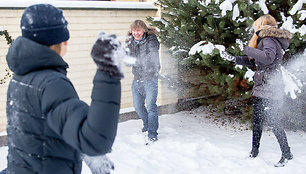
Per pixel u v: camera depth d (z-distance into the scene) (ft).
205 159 12.45
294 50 13.83
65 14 15.79
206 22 15.28
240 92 14.40
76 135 3.64
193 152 13.08
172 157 12.71
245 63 11.97
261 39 11.34
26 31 4.28
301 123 14.65
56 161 4.29
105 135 3.61
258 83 11.43
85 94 17.06
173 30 15.61
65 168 4.36
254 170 11.37
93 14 16.56
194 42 15.52
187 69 17.46
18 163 4.39
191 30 15.35
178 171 11.46
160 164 12.04
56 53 4.39
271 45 10.73
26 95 4.20
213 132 15.88
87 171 11.11
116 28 17.42
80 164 4.70
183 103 20.06
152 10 18.47
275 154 12.69
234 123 17.20
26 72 4.37
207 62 13.99
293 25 13.46
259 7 12.87
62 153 4.29
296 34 12.97
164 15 16.62
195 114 19.29
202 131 16.05
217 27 14.65
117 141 14.58
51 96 3.94
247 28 13.62
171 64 18.70
